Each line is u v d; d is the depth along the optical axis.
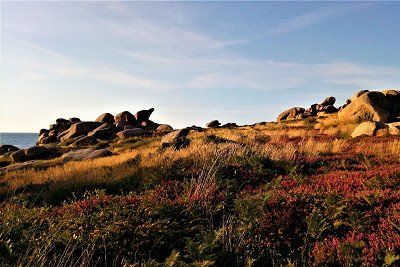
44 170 22.20
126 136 43.84
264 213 6.59
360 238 5.32
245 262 5.24
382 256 4.72
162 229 6.32
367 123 23.64
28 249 5.68
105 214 7.24
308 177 10.53
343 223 5.88
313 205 6.72
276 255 5.47
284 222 6.30
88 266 5.40
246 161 12.52
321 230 5.76
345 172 10.42
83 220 7.00
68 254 5.82
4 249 5.82
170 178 11.57
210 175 10.59
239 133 31.23
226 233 5.87
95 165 19.11
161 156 16.31
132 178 12.72
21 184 15.90
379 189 7.72
